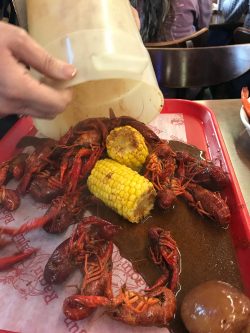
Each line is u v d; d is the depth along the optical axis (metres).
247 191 0.29
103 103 0.32
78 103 0.31
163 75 0.46
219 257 0.24
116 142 0.30
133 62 0.20
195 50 0.44
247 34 0.55
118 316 0.19
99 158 0.31
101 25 0.21
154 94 0.30
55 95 0.20
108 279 0.22
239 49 0.44
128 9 0.25
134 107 0.32
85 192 0.29
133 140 0.29
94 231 0.24
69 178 0.29
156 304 0.20
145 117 0.33
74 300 0.19
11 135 0.36
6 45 0.17
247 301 0.19
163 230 0.25
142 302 0.20
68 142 0.31
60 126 0.32
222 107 0.41
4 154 0.34
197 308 0.18
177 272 0.22
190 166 0.30
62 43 0.21
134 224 0.27
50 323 0.20
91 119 0.32
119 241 0.25
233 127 0.37
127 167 0.29
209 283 0.20
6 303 0.21
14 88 0.18
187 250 0.24
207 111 0.38
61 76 0.19
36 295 0.21
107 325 0.20
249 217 0.25
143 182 0.26
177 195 0.29
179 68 0.45
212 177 0.29
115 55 0.20
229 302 0.18
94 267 0.22
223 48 0.44
